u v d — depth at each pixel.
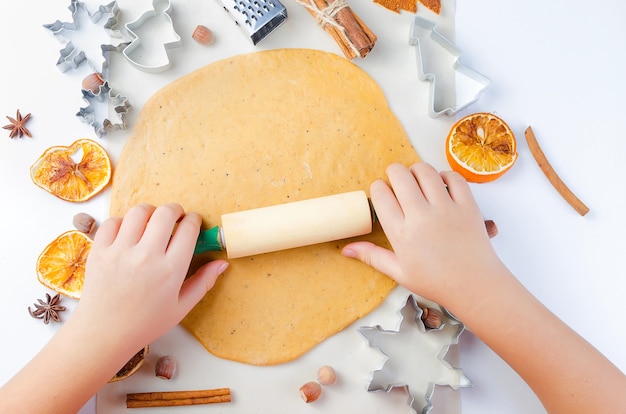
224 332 0.53
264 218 0.50
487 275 0.49
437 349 0.54
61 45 0.56
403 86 0.56
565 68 0.56
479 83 0.56
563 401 0.47
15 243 0.54
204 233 0.51
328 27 0.55
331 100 0.55
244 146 0.55
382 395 0.54
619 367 0.54
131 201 0.54
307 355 0.54
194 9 0.56
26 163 0.55
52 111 0.55
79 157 0.54
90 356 0.47
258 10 0.53
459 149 0.54
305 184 0.55
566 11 0.57
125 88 0.55
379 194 0.50
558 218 0.55
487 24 0.57
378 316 0.54
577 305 0.55
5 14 0.55
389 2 0.56
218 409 0.53
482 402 0.54
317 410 0.53
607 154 0.56
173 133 0.55
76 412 0.47
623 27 0.56
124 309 0.47
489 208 0.55
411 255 0.49
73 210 0.54
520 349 0.48
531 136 0.55
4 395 0.46
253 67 0.55
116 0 0.56
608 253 0.55
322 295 0.54
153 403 0.52
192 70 0.55
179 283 0.48
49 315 0.53
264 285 0.54
